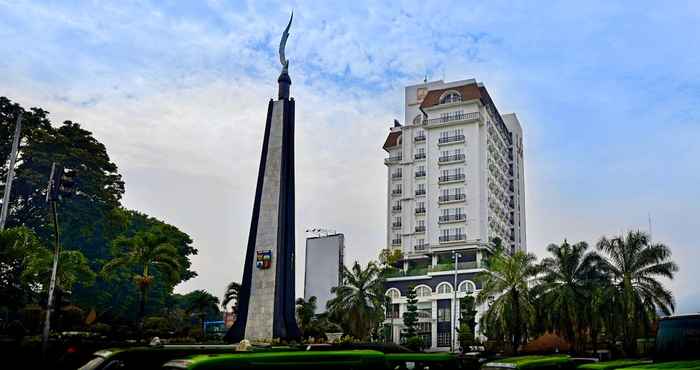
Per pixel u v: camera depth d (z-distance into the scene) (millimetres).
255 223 44406
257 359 9805
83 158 67750
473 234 85875
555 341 49281
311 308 71750
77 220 68000
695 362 14555
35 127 67125
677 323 17703
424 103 92812
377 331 69188
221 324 86125
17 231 41344
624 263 47938
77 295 69688
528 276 50469
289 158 45250
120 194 74375
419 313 81500
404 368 13531
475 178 87375
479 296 52500
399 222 99688
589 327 48406
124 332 45500
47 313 30109
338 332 60469
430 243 88188
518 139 111312
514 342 50219
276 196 44125
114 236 73625
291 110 46094
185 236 88750
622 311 46312
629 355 44594
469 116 89125
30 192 65188
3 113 65062
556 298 48469
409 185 95375
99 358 14008
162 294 81375
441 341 79000
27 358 29391
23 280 41812
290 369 10070
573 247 49969
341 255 82188
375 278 63125
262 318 42031
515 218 103625
